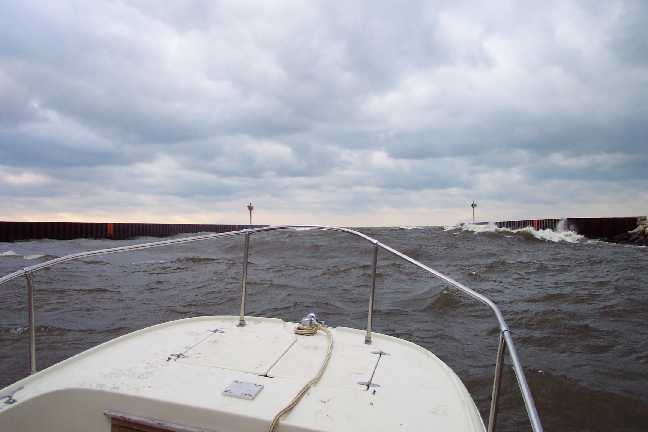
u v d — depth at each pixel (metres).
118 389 2.57
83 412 2.57
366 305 10.26
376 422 2.35
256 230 3.93
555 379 5.99
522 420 5.09
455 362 6.66
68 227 38.56
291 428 2.28
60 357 6.87
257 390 2.59
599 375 6.22
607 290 12.16
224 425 2.35
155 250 23.61
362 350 3.33
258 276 14.50
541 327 8.56
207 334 3.59
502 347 2.18
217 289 12.21
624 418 5.18
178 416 2.42
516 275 15.12
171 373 2.81
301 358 3.12
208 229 47.41
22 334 7.98
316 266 16.83
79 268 16.45
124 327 8.51
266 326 3.86
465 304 10.12
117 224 41.34
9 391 2.57
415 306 10.15
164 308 10.04
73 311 9.72
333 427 2.28
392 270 15.57
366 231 33.12
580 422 5.11
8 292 11.72
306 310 9.79
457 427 2.34
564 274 15.38
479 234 30.38
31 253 24.45
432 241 26.23
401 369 3.02
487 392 5.70
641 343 7.66
